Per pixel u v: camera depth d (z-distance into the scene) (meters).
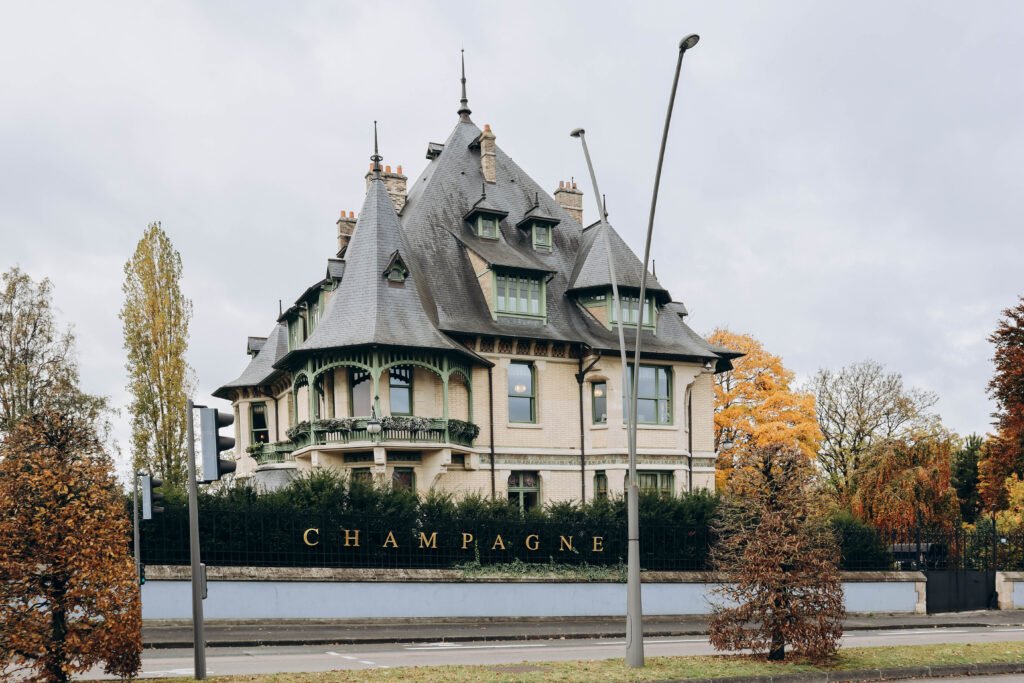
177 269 46.34
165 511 22.38
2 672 12.20
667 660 16.95
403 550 24.83
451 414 31.70
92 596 12.30
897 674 16.73
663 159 16.52
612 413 33.78
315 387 30.61
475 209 35.16
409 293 31.34
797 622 16.83
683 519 28.25
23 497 12.20
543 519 26.81
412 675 14.36
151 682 13.36
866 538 30.66
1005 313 46.12
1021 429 44.53
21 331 42.75
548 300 35.44
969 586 31.69
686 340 36.34
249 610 22.38
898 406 54.12
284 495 24.41
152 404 44.34
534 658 17.64
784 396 44.12
